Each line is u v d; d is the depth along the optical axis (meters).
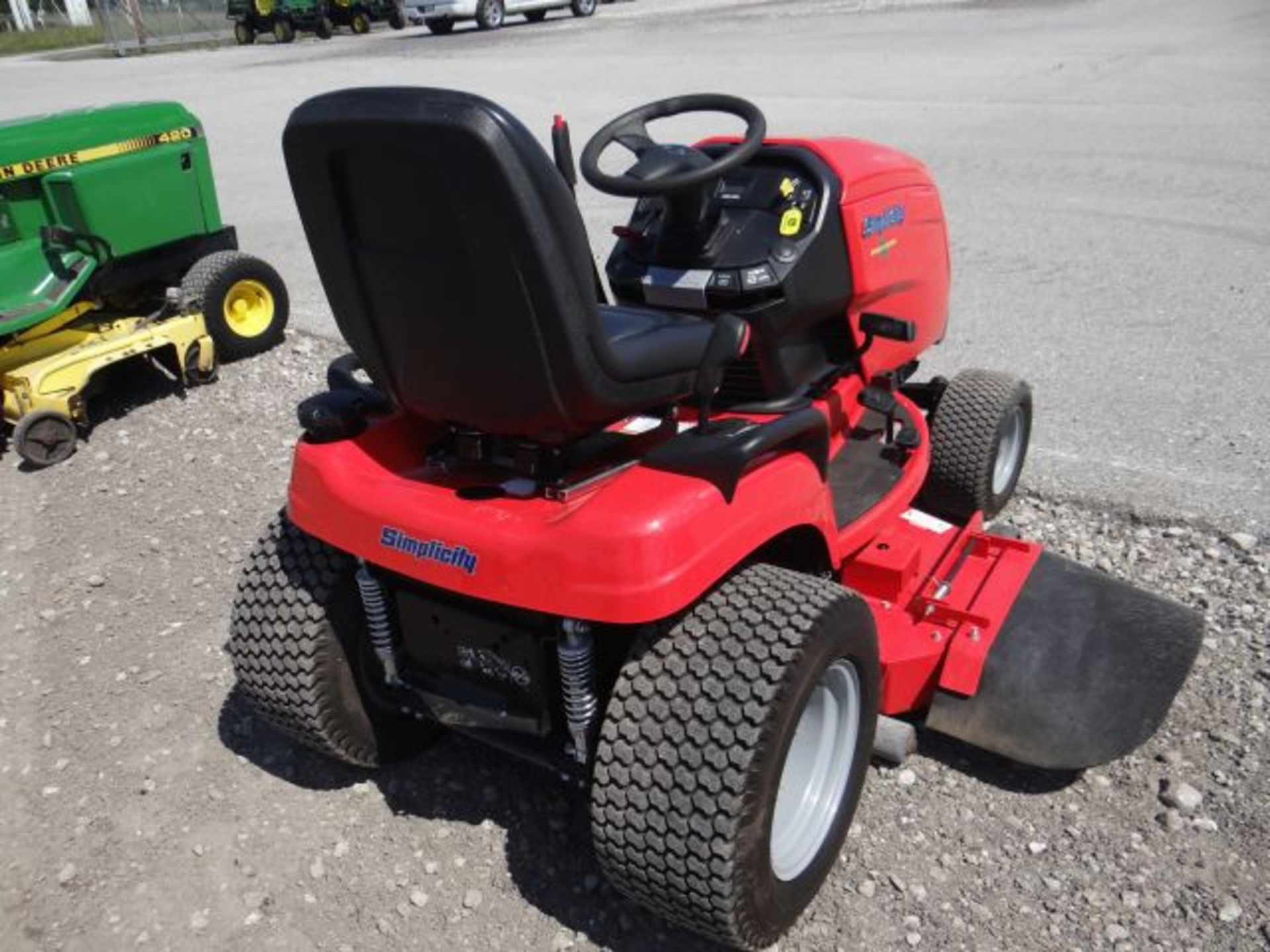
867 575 2.86
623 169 9.00
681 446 2.14
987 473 3.50
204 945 2.38
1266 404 4.61
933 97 11.65
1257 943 2.23
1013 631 2.74
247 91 15.67
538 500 2.24
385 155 1.87
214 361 5.51
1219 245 6.86
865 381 3.39
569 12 24.50
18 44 31.88
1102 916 2.31
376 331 2.18
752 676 2.02
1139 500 3.85
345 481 2.36
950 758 2.77
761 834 2.04
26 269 5.06
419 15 21.84
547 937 2.36
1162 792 2.61
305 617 2.51
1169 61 13.30
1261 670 2.97
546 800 2.72
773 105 11.54
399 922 2.41
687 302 3.01
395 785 2.80
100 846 2.66
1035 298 6.07
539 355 1.96
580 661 2.12
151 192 5.36
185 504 4.34
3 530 4.25
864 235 3.10
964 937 2.28
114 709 3.14
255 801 2.78
